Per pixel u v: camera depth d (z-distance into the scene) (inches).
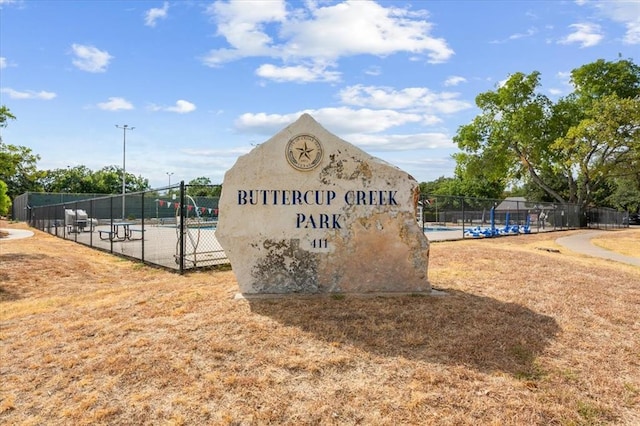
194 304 248.8
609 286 310.2
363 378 160.4
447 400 146.3
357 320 213.6
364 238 265.0
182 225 400.2
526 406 143.3
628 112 1222.3
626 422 137.9
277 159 265.6
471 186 2490.2
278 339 191.8
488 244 659.4
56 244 692.7
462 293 270.1
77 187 2728.8
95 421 138.3
